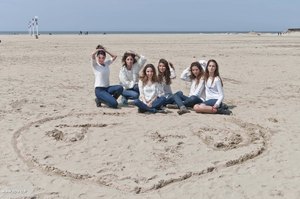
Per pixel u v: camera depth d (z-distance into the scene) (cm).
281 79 1455
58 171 566
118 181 537
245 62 1988
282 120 850
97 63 928
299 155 639
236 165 602
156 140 689
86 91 1158
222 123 805
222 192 511
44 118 827
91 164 588
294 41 4347
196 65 910
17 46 3180
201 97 920
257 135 739
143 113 880
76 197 496
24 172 567
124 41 4238
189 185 532
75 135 705
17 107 927
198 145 670
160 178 545
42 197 494
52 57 2181
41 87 1208
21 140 685
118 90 928
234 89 1236
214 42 4088
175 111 906
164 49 2873
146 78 905
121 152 634
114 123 789
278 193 508
